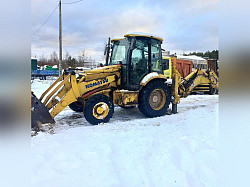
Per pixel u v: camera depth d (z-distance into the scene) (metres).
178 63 12.23
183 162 2.64
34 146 3.10
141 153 2.86
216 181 2.22
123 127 4.32
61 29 13.84
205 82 9.51
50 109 4.59
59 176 2.26
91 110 4.56
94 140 3.40
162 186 2.19
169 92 5.61
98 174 2.32
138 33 5.09
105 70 4.96
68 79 4.68
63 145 3.16
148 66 5.41
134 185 2.18
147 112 5.23
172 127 4.26
